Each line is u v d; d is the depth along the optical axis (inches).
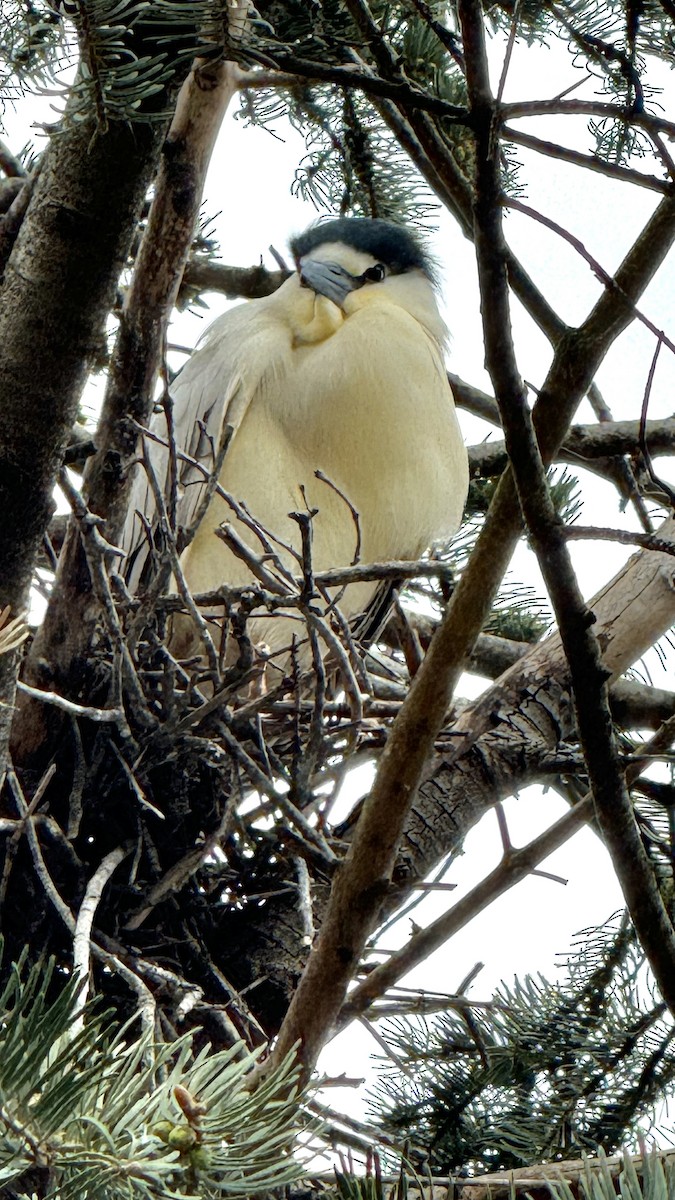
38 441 199.3
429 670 166.7
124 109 162.2
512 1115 238.1
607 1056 246.1
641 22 177.9
